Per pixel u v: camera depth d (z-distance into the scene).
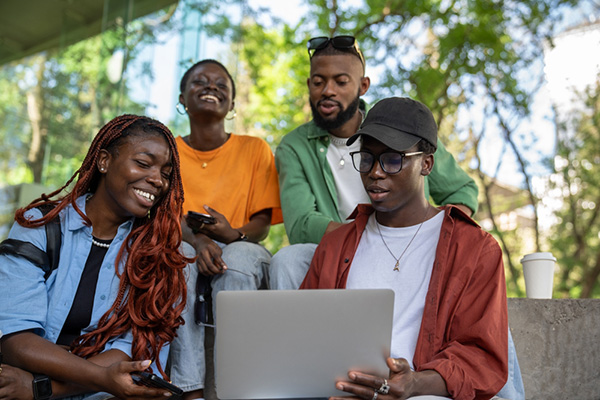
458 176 3.52
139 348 2.42
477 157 13.02
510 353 2.67
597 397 2.97
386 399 2.00
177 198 2.63
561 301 3.05
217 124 3.73
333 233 2.76
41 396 2.19
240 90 13.67
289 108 13.43
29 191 6.46
